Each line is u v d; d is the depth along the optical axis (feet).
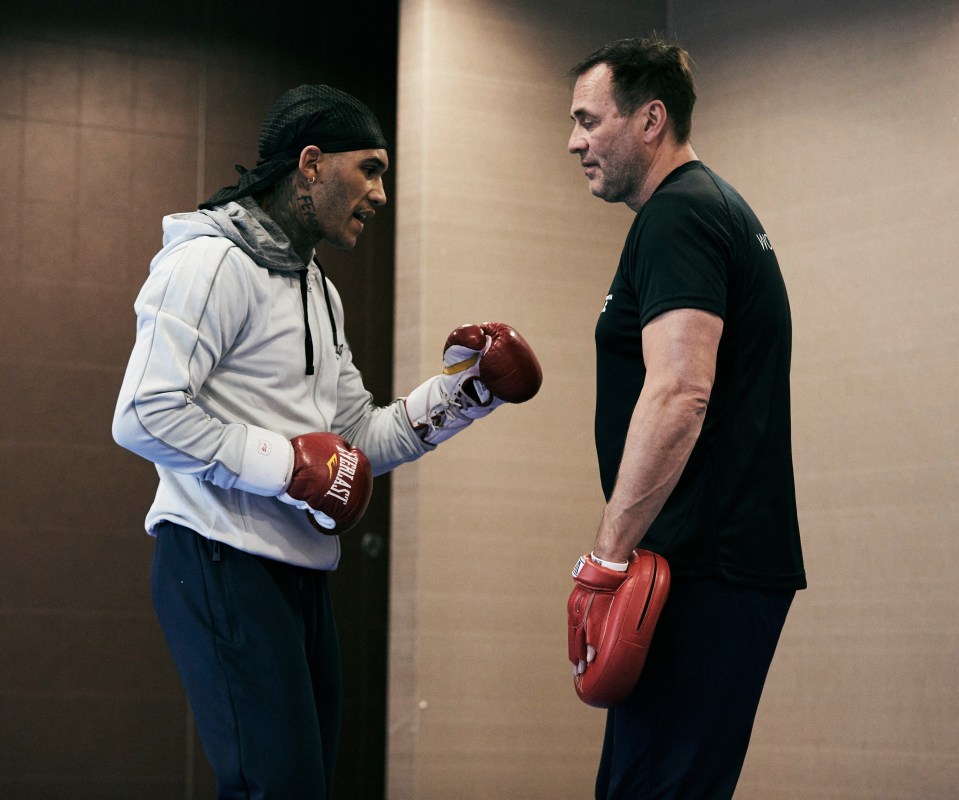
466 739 12.63
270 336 6.93
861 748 11.98
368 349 14.26
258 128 13.99
